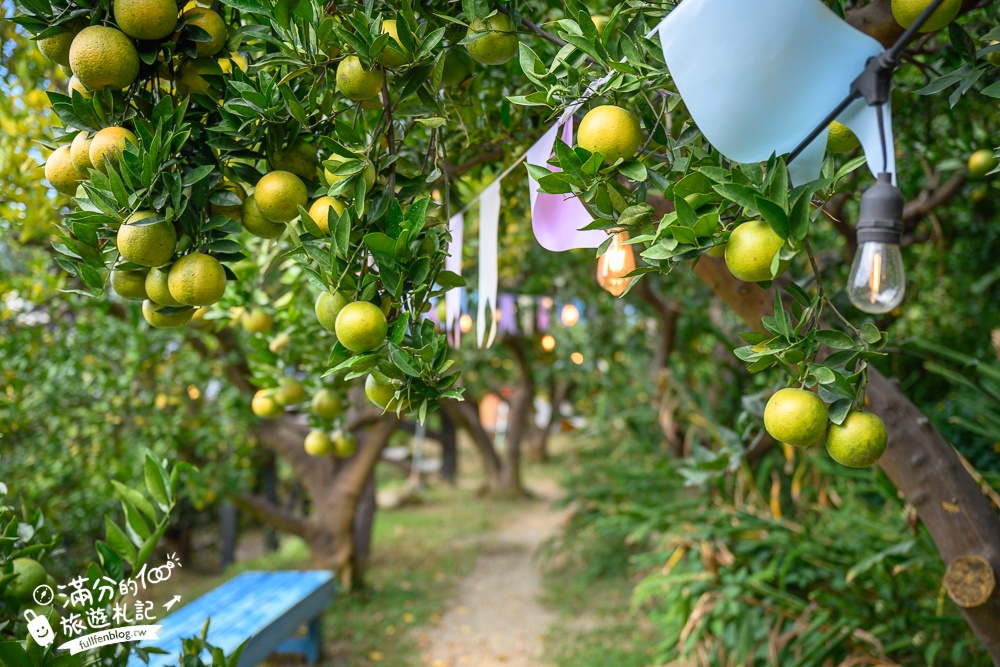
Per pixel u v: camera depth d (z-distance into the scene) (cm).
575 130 121
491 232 168
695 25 86
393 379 110
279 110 112
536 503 1030
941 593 248
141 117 110
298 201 113
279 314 227
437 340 112
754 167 92
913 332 368
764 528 321
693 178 93
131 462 407
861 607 274
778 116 88
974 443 314
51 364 361
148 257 102
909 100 206
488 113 196
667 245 92
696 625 309
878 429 92
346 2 121
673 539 347
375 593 593
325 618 531
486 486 1090
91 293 113
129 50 103
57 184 118
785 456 357
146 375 429
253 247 261
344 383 216
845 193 229
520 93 195
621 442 667
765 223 86
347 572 561
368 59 106
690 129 109
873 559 247
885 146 82
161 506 156
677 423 471
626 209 101
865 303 82
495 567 690
